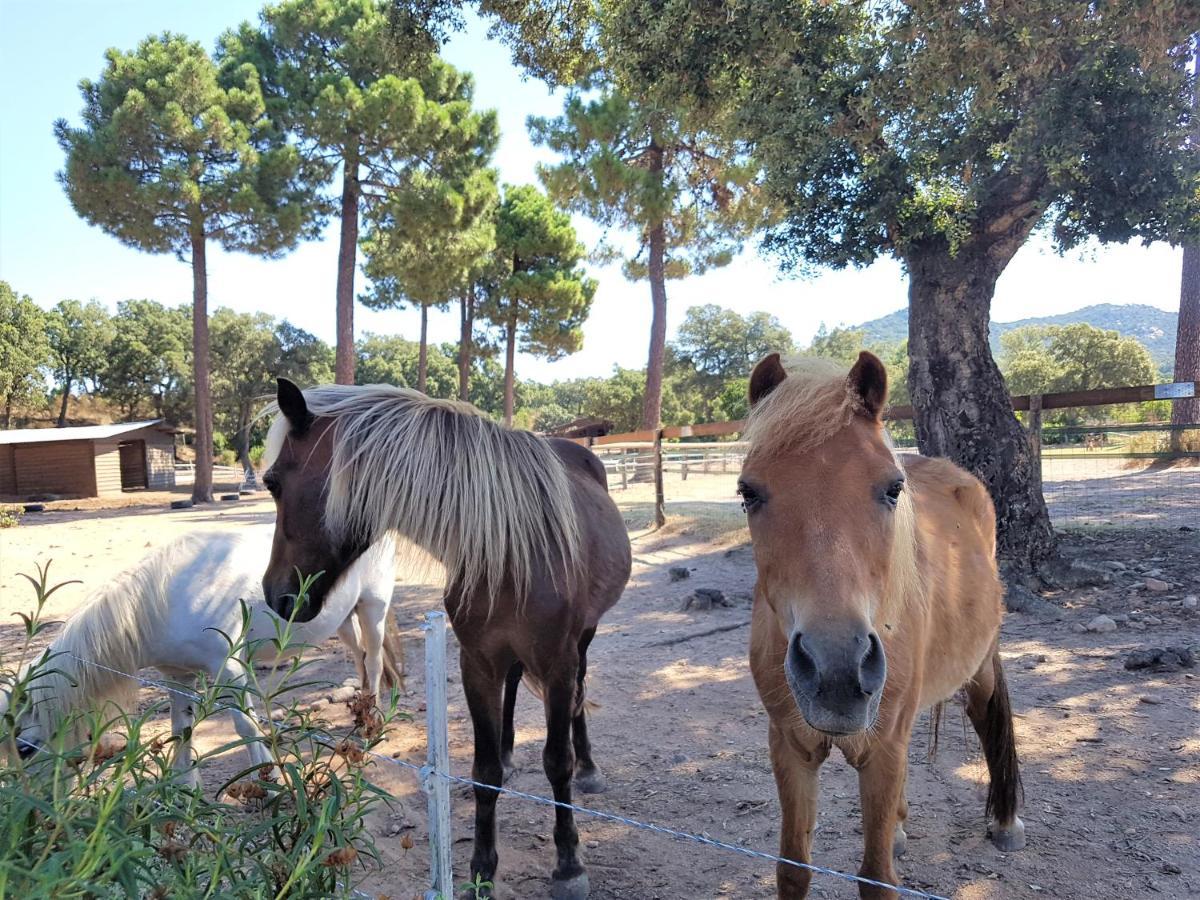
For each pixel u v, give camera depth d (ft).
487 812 9.66
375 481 9.34
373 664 15.11
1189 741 12.29
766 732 14.17
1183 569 22.11
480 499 9.28
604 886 9.79
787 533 6.15
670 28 24.89
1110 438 70.79
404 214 64.18
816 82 23.20
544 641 9.57
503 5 35.24
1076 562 22.08
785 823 7.38
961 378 22.44
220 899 4.38
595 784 12.28
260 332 181.78
